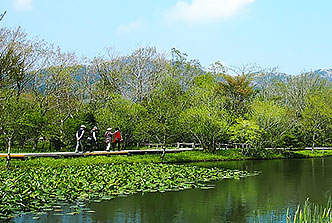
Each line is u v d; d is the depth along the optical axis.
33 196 14.27
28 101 31.80
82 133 27.89
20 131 29.42
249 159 37.44
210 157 34.94
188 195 16.50
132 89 47.22
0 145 31.66
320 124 46.62
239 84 52.59
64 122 33.44
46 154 25.88
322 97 49.28
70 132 32.75
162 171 22.34
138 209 13.76
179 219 12.54
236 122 41.94
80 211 13.09
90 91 41.44
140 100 45.91
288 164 32.19
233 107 48.31
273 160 36.97
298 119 49.41
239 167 28.98
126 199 15.33
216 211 13.72
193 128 37.53
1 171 19.16
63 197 15.01
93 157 27.25
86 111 37.88
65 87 37.03
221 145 43.75
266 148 42.81
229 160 35.62
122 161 27.39
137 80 46.72
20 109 25.47
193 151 37.09
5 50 27.47
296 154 42.41
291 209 14.26
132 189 17.30
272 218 12.84
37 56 34.38
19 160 23.83
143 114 34.97
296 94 63.25
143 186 17.81
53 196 14.99
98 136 34.41
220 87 53.22
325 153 45.53
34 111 30.83
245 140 40.91
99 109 36.19
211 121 36.53
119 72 47.56
